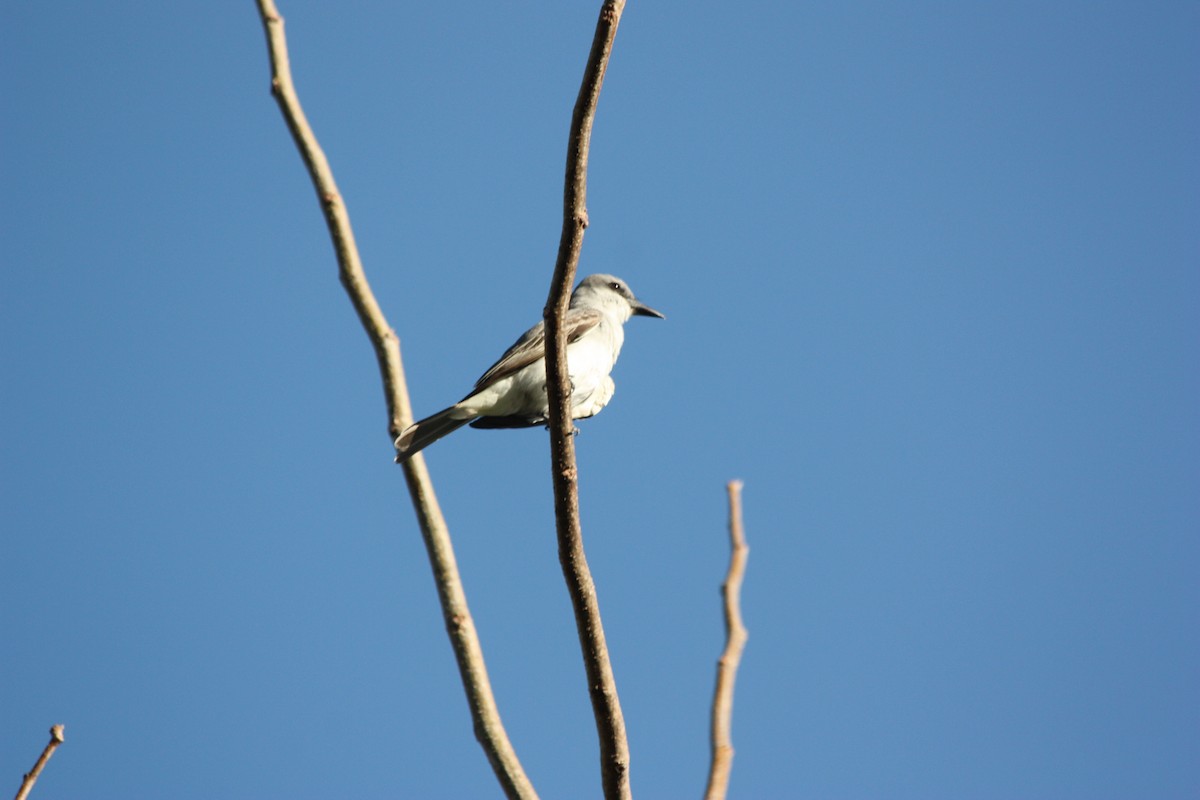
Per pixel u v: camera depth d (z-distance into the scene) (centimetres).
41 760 813
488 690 966
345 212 1168
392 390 1145
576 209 995
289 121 1177
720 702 827
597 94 962
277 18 1205
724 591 875
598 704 895
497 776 939
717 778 800
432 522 1039
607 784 889
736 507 908
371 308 1157
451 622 991
